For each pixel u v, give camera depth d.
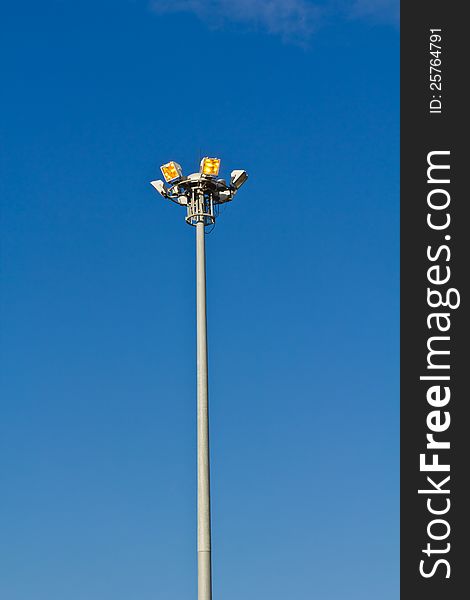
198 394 37.84
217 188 40.69
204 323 38.97
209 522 35.97
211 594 35.09
